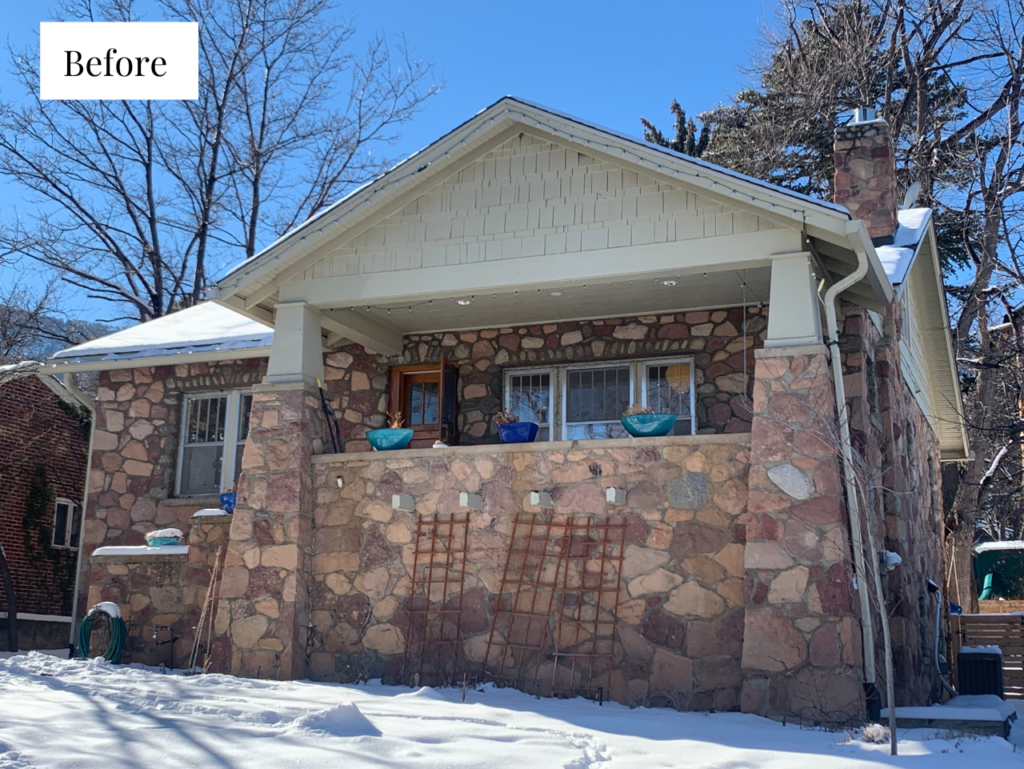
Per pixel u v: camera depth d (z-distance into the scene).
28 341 24.48
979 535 32.22
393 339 14.41
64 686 9.23
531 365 14.04
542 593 10.91
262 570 11.80
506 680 10.80
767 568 9.86
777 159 28.56
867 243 10.34
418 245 12.19
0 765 5.95
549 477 11.19
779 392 10.29
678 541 10.52
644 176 11.37
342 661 11.55
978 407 23.97
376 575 11.67
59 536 21.72
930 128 27.81
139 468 15.97
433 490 11.66
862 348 11.95
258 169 28.73
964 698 14.28
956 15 27.20
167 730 7.16
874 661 9.88
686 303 13.12
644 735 7.98
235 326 16.25
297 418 12.16
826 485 9.87
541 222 11.70
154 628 12.85
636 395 13.62
